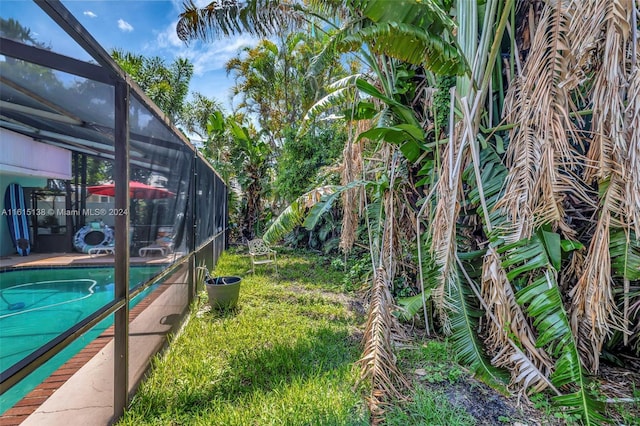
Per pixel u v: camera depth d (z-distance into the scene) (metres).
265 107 13.27
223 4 3.01
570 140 2.61
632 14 1.94
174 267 3.28
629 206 2.04
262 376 2.57
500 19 2.71
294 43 6.92
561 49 2.14
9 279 2.20
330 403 2.19
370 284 4.32
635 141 1.98
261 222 11.37
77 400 1.90
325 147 8.55
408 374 2.65
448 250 2.73
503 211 2.57
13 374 1.22
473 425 2.02
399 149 3.62
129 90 2.10
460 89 2.86
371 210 4.18
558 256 2.37
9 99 1.70
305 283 5.71
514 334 2.55
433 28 2.36
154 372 2.60
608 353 2.84
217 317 3.93
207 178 5.59
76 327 1.63
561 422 2.07
